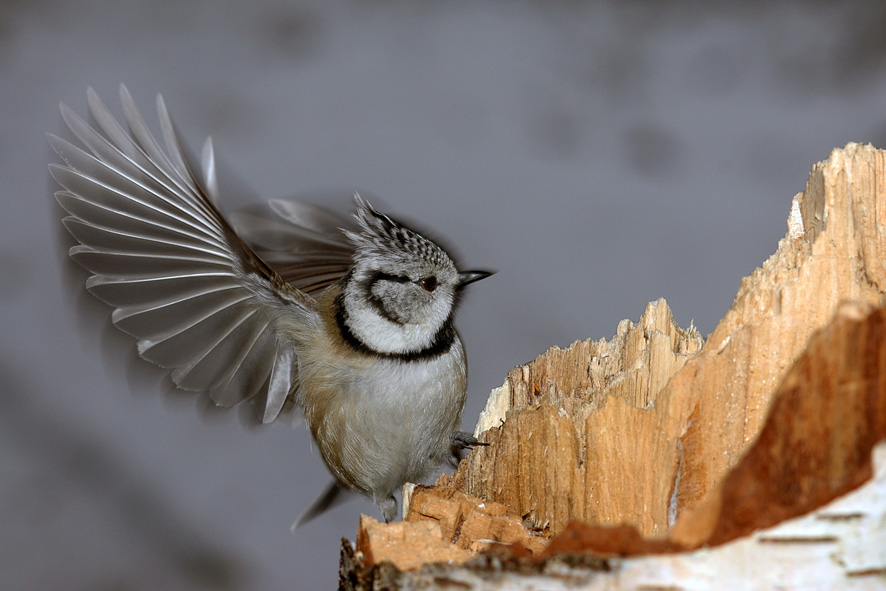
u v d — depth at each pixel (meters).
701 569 2.58
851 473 2.58
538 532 2.62
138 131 2.64
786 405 2.58
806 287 2.61
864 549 2.58
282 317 2.66
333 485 2.69
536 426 2.62
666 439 2.61
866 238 2.61
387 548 2.59
